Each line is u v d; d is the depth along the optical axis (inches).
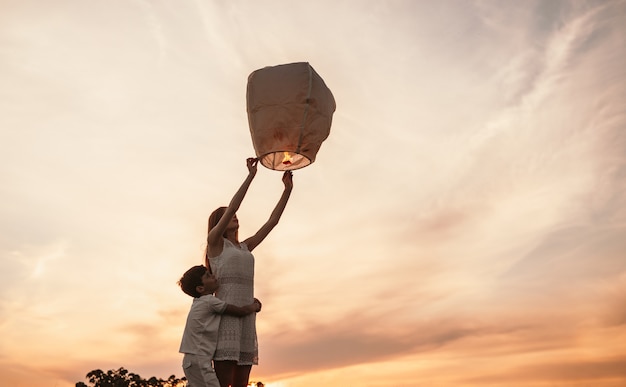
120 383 564.7
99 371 575.8
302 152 202.2
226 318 194.5
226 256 200.4
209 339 190.1
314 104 202.5
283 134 200.5
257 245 223.5
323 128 206.2
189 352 189.5
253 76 210.8
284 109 200.4
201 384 186.4
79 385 563.2
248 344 200.2
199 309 191.2
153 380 562.9
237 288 198.2
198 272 200.8
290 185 232.2
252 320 203.6
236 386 198.1
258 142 204.4
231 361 193.0
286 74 204.4
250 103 208.4
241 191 201.3
